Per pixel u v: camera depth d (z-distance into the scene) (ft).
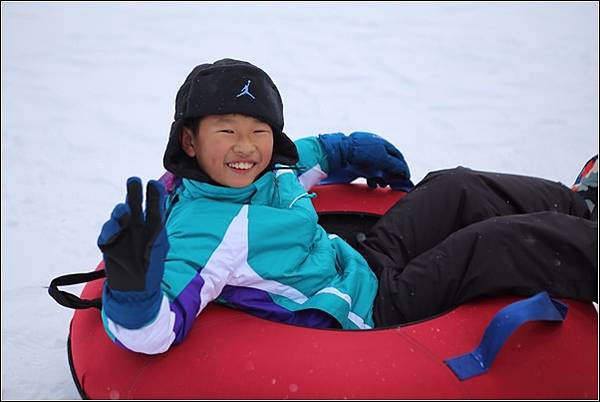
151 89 19.40
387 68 20.66
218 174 7.02
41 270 11.27
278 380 6.07
